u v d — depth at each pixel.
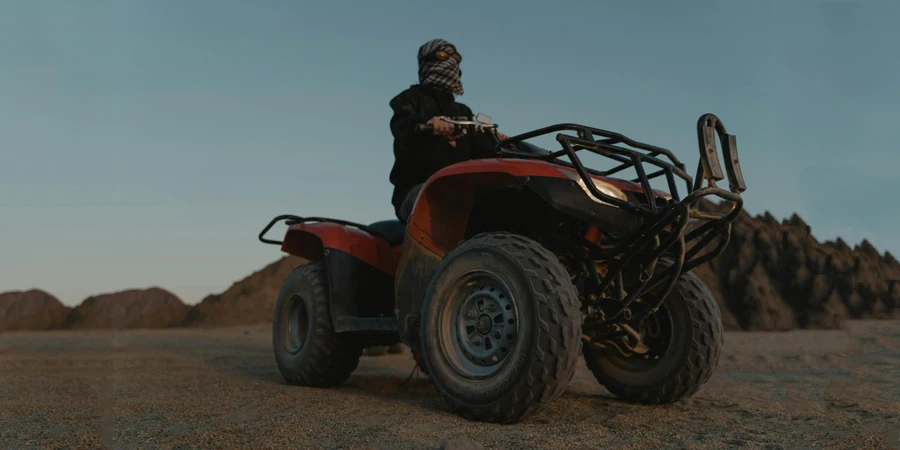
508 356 2.45
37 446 2.05
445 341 2.68
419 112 3.62
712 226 2.78
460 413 2.57
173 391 3.49
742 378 4.16
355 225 4.07
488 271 2.56
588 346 3.38
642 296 3.15
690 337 3.01
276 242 4.33
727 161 2.54
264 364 5.39
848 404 2.95
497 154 3.05
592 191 2.50
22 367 4.65
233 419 2.54
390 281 3.92
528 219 3.00
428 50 3.77
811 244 10.69
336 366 3.85
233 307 16.22
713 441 2.19
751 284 10.72
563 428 2.39
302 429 2.30
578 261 2.90
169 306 15.77
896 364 3.70
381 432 2.25
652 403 3.12
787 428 2.44
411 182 3.61
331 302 3.78
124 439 2.15
